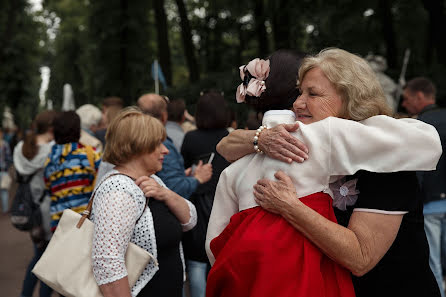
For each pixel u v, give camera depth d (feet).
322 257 5.04
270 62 6.09
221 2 61.21
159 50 51.70
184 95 30.94
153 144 8.16
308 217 4.85
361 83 5.31
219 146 6.07
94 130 20.43
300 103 5.48
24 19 86.12
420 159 4.78
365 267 4.90
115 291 7.21
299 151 5.05
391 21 41.06
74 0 88.12
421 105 14.83
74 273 7.40
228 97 18.74
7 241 25.99
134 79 59.36
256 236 4.93
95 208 7.65
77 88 106.63
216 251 5.64
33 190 14.99
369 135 4.87
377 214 5.00
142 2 58.70
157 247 7.93
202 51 67.15
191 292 12.19
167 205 8.22
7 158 35.83
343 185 5.18
